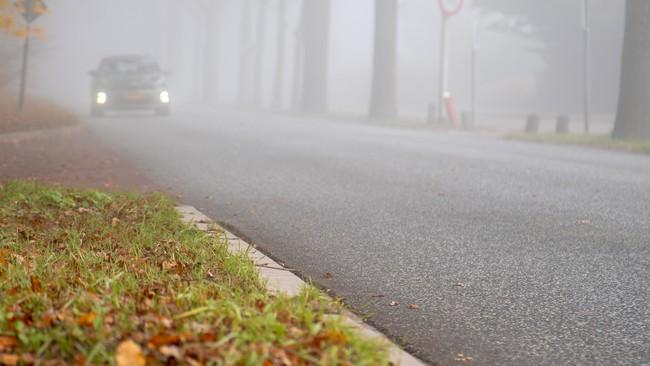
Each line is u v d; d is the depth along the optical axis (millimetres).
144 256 11273
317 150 31859
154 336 6727
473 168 25844
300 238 14562
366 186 21500
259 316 7547
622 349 8664
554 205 18438
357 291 10977
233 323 7281
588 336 9109
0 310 7473
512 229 15523
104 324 7133
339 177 23375
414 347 8680
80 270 9820
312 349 6910
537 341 8922
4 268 9531
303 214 17094
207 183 21781
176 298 8156
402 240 14461
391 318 9719
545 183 22250
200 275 9945
